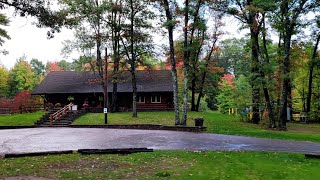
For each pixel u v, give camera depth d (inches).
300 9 1066.7
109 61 1545.3
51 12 685.9
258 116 1279.5
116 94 1723.7
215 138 868.0
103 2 1398.9
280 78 1158.3
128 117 1408.7
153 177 427.2
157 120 1312.7
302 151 666.8
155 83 1865.2
